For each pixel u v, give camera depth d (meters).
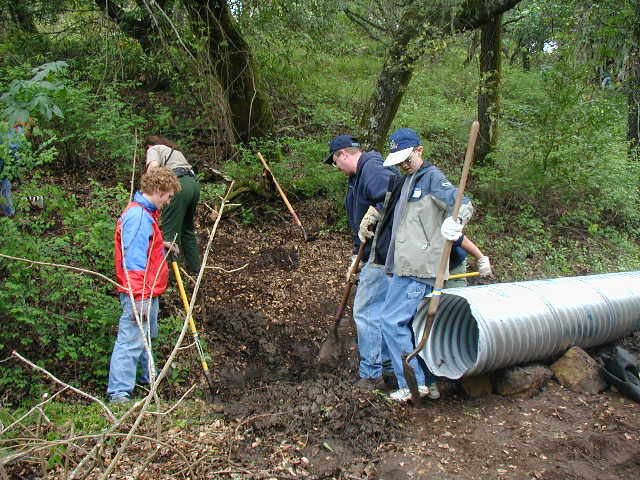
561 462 3.59
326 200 8.02
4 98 4.57
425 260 4.11
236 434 3.79
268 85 10.06
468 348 4.65
